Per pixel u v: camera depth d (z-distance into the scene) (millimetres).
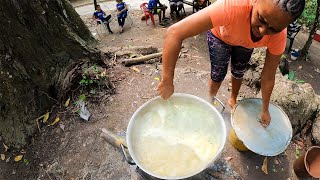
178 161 1983
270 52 1979
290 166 2684
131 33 6688
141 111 2146
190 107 2240
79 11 8469
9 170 2801
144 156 2010
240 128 2316
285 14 1375
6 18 2525
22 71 2822
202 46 5270
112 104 3172
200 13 1667
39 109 3045
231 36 1970
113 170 2633
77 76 3184
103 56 3562
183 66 4203
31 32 2764
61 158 2781
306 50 5750
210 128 2141
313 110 2902
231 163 2658
